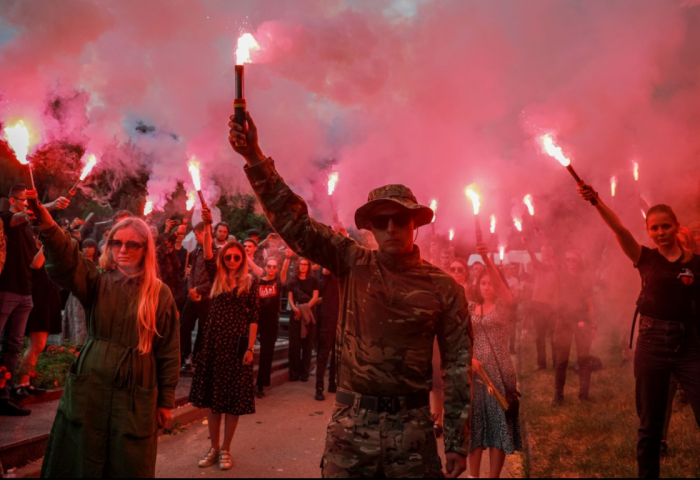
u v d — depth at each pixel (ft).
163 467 14.55
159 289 10.33
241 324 15.40
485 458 16.87
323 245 8.71
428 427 7.92
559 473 14.24
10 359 15.25
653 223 12.66
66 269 9.55
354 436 7.76
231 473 14.38
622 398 20.25
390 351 7.91
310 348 27.45
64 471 9.14
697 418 12.09
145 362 9.89
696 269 12.38
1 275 14.75
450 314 8.30
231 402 14.82
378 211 8.41
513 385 13.19
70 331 22.50
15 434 13.16
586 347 20.70
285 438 17.66
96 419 9.27
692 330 12.22
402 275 8.27
